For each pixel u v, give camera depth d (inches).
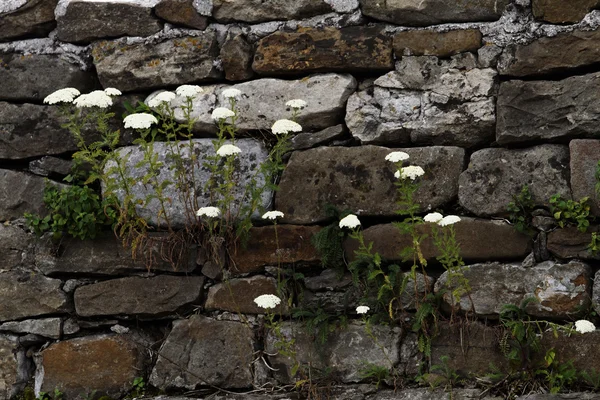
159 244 126.2
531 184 118.3
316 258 123.2
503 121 118.9
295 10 124.8
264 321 124.3
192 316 125.7
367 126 123.0
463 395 117.6
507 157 119.2
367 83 124.0
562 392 116.0
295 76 125.4
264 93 125.3
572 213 116.3
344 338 122.0
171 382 125.6
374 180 122.2
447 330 119.8
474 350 119.0
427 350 119.2
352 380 121.5
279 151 122.6
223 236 124.6
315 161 123.8
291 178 124.3
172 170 126.6
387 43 122.3
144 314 126.5
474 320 119.2
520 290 118.0
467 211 120.3
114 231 125.4
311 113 124.0
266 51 125.1
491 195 119.2
